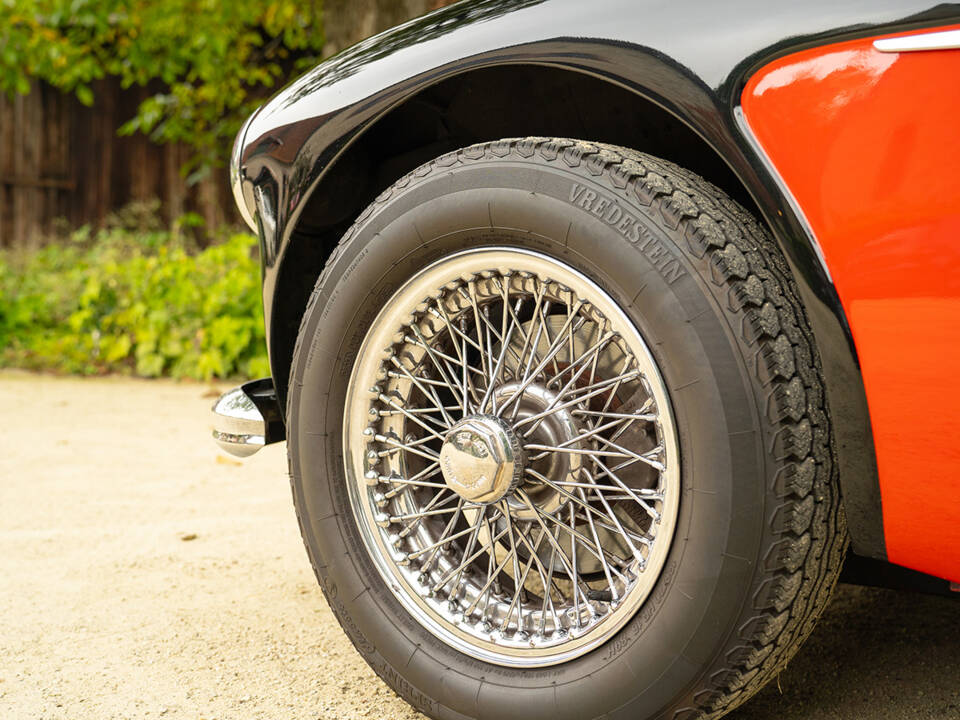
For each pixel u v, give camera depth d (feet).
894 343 4.13
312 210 5.43
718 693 4.39
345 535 5.14
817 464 4.32
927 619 5.87
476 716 4.78
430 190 4.92
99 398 15.10
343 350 5.13
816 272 4.22
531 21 4.71
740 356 4.30
